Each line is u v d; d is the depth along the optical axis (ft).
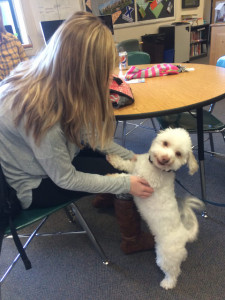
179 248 3.02
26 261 2.67
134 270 3.81
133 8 13.76
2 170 2.52
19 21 10.91
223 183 5.46
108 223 4.74
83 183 2.66
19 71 2.68
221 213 4.67
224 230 4.32
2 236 2.56
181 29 15.25
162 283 3.50
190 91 3.86
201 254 3.94
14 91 2.42
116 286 3.61
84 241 4.42
